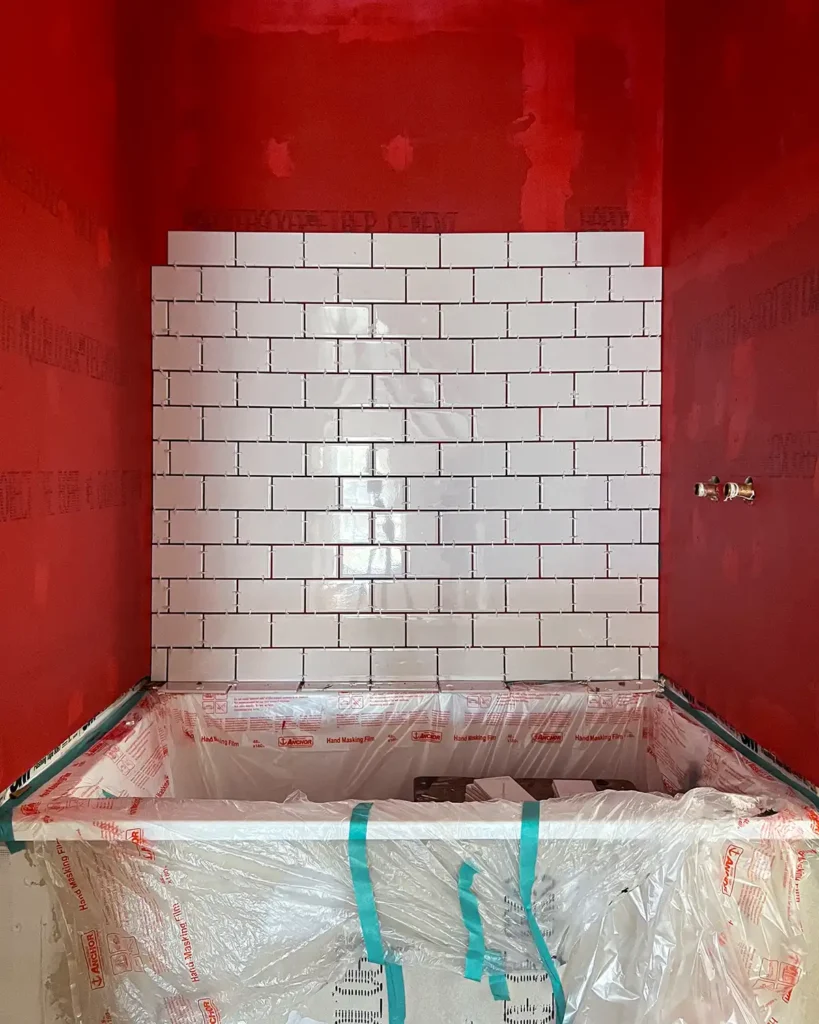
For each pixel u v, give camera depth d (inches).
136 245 75.8
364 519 81.2
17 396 52.1
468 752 80.0
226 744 79.1
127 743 66.7
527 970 51.4
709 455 68.6
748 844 50.3
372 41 80.5
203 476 80.6
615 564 81.7
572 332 80.7
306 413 80.6
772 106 57.0
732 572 63.8
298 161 80.4
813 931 50.7
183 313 79.8
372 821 50.3
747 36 61.0
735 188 63.2
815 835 49.4
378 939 50.5
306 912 51.0
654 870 50.4
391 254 80.1
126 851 50.9
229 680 81.4
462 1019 51.9
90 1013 51.9
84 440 63.7
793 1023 50.7
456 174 80.7
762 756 58.5
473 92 80.5
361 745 80.0
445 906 50.8
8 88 50.6
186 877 51.0
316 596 81.4
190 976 51.6
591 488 81.4
